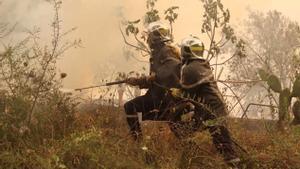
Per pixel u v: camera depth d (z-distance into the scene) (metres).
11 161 4.48
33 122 5.18
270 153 5.41
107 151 4.89
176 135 5.53
